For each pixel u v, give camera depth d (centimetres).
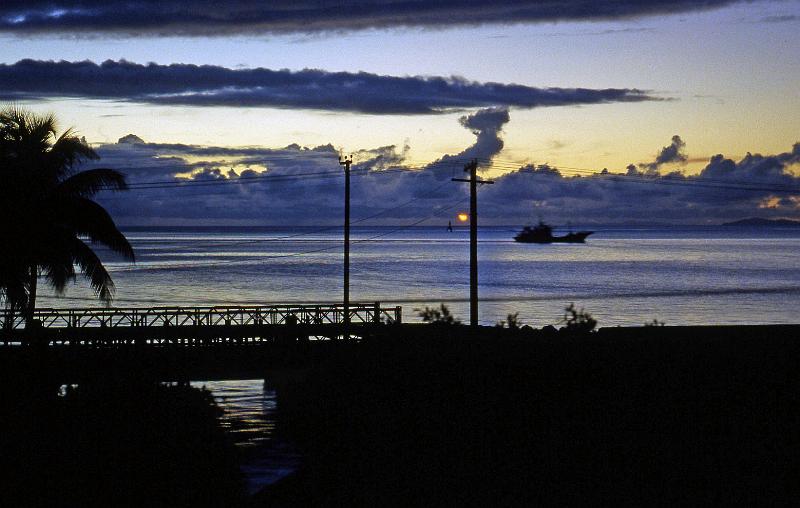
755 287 13962
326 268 18488
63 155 5078
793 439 2380
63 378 4381
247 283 14038
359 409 3169
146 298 11181
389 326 4816
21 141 4997
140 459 2438
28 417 3014
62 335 4734
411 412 2927
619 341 3303
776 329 3934
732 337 3584
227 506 2211
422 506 2067
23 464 2367
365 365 3475
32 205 4566
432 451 2542
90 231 4950
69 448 2536
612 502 1989
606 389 2822
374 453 2620
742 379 2867
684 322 9162
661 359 3039
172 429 2761
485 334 3472
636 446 2356
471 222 4966
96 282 5038
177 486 2297
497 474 2261
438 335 3512
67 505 2114
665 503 1964
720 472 2150
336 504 2180
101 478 2292
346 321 5575
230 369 4638
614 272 17875
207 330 4884
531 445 2452
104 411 3058
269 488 2400
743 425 2483
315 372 4059
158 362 4544
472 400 2877
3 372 3962
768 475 2127
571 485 2120
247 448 3031
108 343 4731
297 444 3125
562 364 2967
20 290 4466
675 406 2644
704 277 16388
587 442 2398
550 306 10588
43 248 4653
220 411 3688
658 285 14312
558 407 2719
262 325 5012
